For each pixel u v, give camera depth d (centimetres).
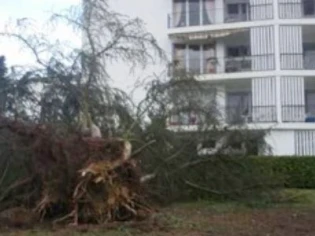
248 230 1069
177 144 1596
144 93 1773
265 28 3212
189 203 1619
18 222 1162
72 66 1534
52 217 1244
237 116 1734
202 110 1667
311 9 3325
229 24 3272
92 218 1191
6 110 1467
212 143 1658
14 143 1273
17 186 1297
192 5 3434
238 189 1655
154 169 1528
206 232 1043
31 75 1518
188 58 3409
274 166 2467
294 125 3083
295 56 3175
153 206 1388
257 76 3180
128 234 1030
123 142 1258
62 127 1318
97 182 1188
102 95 1534
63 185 1227
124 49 1586
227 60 3306
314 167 2477
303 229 1080
